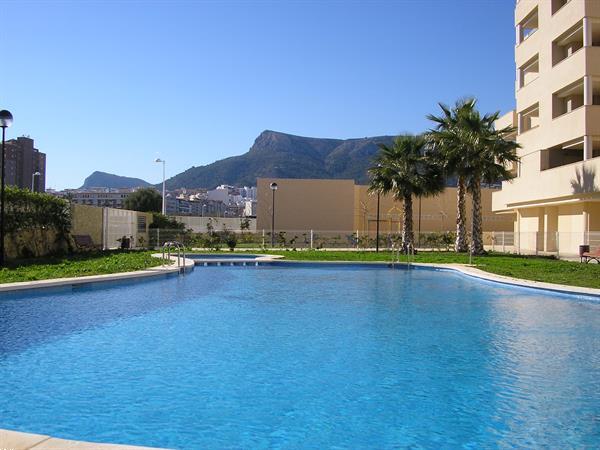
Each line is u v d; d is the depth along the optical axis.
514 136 39.59
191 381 6.44
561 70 29.77
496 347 8.40
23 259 20.22
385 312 11.61
